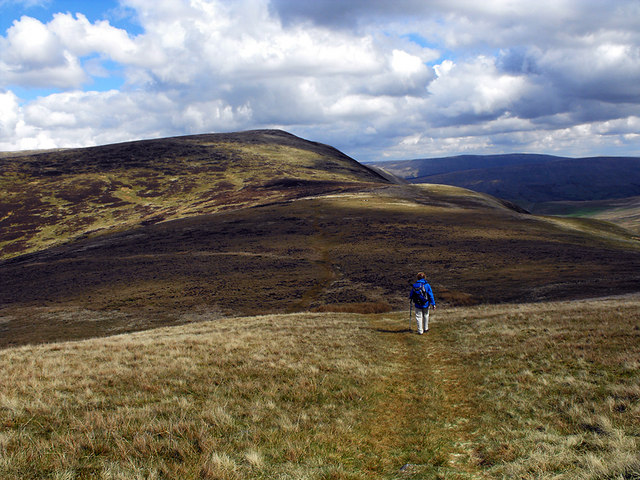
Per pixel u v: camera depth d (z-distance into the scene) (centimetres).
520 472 530
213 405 775
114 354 1270
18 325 3941
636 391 708
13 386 887
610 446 545
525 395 813
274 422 712
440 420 751
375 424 736
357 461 591
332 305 3597
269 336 1593
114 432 636
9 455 553
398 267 5016
